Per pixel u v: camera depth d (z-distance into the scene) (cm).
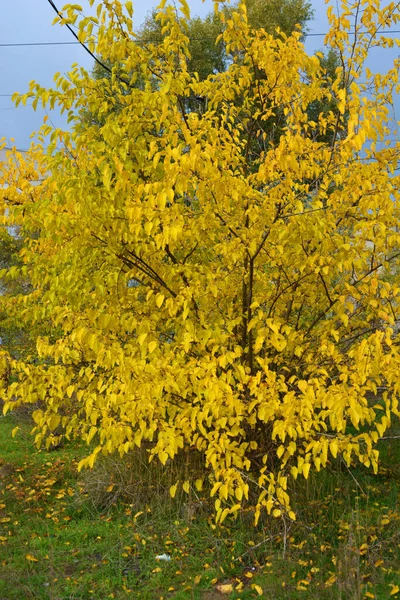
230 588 311
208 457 320
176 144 321
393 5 317
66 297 379
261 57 372
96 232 340
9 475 513
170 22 350
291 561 321
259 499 315
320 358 379
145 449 452
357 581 284
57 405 379
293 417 308
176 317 370
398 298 328
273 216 329
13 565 341
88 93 356
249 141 420
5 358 374
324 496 405
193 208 363
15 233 623
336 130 351
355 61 339
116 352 335
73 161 351
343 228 389
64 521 413
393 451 497
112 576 332
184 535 369
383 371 297
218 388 308
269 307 397
